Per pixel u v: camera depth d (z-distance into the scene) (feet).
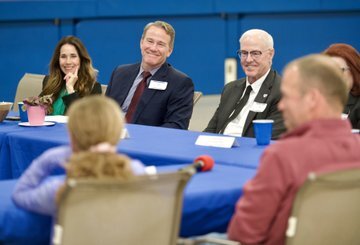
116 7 44.06
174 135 18.16
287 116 11.21
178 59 45.85
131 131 18.99
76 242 9.73
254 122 16.40
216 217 12.07
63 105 23.82
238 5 45.09
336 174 10.16
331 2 45.44
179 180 10.39
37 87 26.94
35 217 10.82
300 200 10.18
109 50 44.70
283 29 45.98
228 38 45.93
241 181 12.66
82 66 24.03
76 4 43.57
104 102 10.27
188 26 45.55
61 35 43.93
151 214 10.30
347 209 10.73
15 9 43.09
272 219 10.66
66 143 16.65
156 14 44.70
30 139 17.60
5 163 18.40
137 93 22.95
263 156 10.87
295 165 10.57
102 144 10.09
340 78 10.96
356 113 18.06
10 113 23.49
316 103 10.87
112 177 9.82
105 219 9.88
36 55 43.91
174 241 10.68
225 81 46.62
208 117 40.01
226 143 16.12
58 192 9.79
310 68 10.89
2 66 43.86
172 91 22.57
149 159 15.24
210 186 12.26
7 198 11.46
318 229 10.57
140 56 44.98
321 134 10.87
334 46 18.21
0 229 10.69
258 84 20.75
